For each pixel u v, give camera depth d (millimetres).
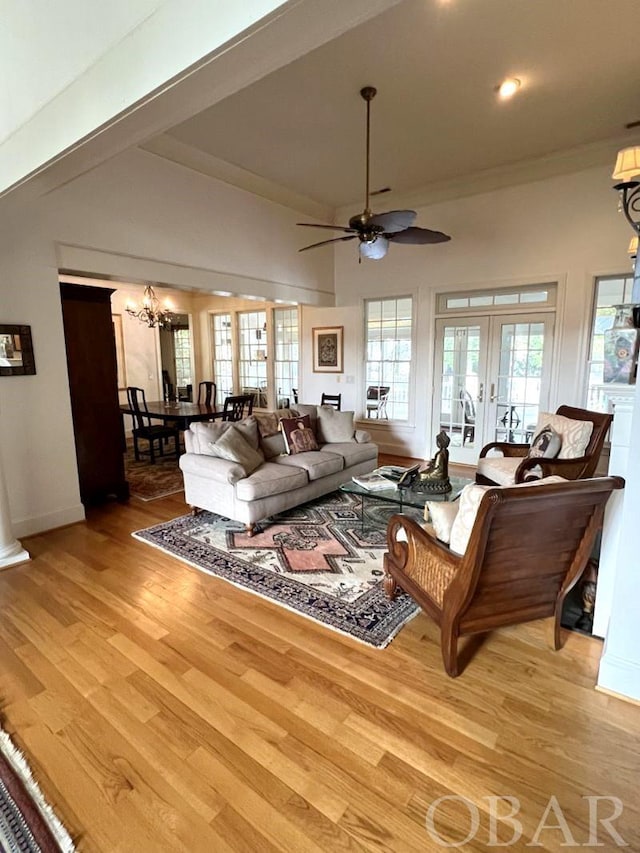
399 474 3738
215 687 1941
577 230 4625
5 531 3072
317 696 1890
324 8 1210
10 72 2203
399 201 5695
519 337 5219
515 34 2779
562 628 2348
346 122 3846
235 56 1406
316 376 7047
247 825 1373
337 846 1314
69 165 2186
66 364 3697
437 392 5895
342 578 2863
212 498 3713
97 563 3092
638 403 1709
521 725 1735
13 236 3287
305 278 6016
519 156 4629
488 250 5184
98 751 1629
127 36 1648
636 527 1763
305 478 3869
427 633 2320
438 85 3314
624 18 2635
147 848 1308
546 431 3803
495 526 1709
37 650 2191
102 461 4234
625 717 1770
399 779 1520
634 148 2564
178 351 9328
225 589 2744
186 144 4250
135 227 4031
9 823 1376
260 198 5250
